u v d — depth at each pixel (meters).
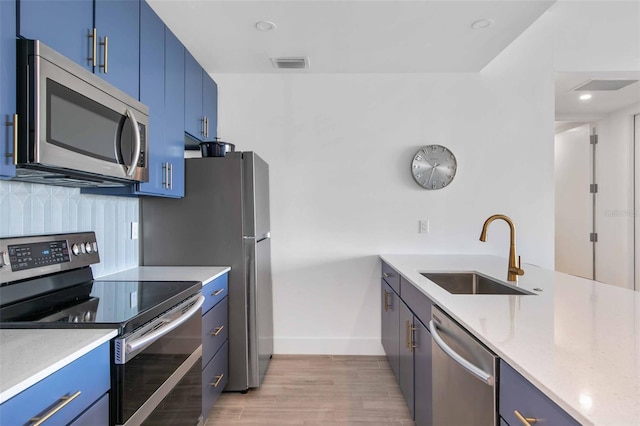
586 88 3.22
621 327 1.07
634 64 2.83
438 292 1.55
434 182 2.91
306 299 2.97
